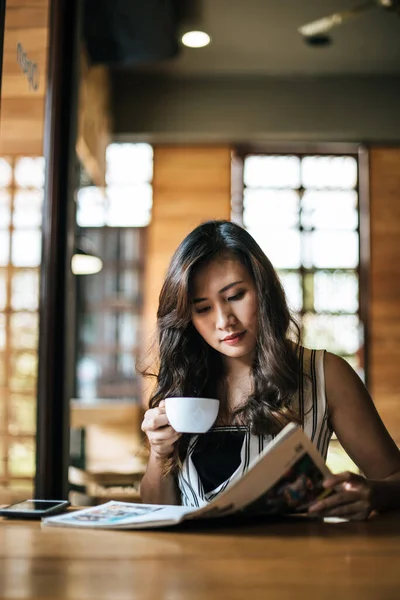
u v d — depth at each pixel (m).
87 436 6.02
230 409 1.55
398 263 7.04
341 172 7.18
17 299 2.52
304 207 7.14
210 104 6.65
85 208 7.10
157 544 1.01
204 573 0.84
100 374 6.99
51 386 2.38
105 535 1.07
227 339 1.47
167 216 7.11
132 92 6.66
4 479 2.42
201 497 1.44
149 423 1.36
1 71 1.59
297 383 1.49
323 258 7.10
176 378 1.56
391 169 7.09
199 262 1.49
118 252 7.12
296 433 1.08
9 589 0.77
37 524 1.17
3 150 2.27
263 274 1.48
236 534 1.08
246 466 1.42
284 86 6.64
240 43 5.95
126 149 7.16
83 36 5.01
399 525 1.15
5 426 2.47
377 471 1.45
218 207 7.10
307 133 6.62
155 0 4.50
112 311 7.05
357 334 7.03
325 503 1.16
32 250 2.50
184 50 6.09
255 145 7.18
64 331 2.42
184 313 1.51
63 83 2.49
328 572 0.85
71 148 2.49
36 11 2.27
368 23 5.58
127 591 0.76
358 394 1.49
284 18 5.48
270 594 0.75
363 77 6.64
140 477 3.93
